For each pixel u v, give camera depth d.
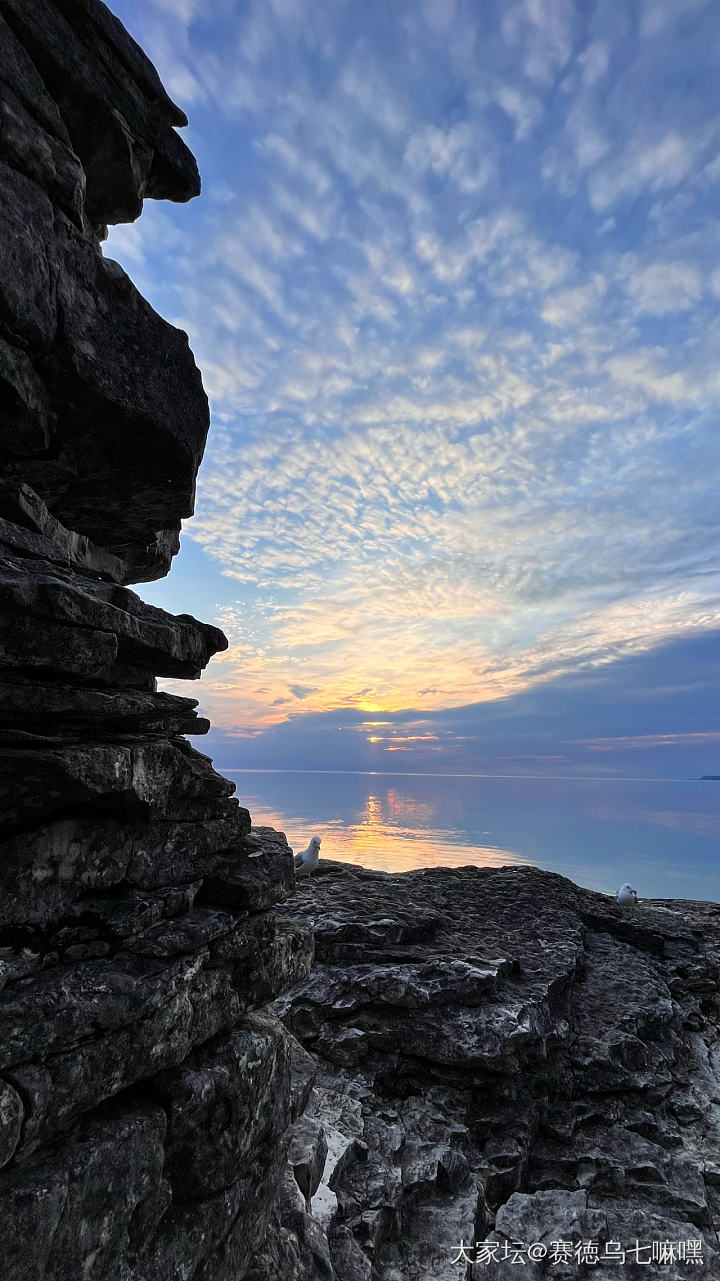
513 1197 8.76
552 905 15.65
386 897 14.72
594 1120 10.35
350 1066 10.38
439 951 12.11
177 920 5.44
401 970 11.14
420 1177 8.37
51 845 4.64
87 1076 4.30
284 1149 6.24
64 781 4.47
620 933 15.36
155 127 6.66
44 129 5.39
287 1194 7.00
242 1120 5.47
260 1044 5.86
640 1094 10.82
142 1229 4.59
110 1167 4.32
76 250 5.44
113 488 6.37
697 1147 10.13
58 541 6.32
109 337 5.62
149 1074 4.80
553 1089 10.52
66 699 4.74
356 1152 8.54
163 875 5.52
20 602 4.27
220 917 5.75
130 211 7.00
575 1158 9.55
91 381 5.38
